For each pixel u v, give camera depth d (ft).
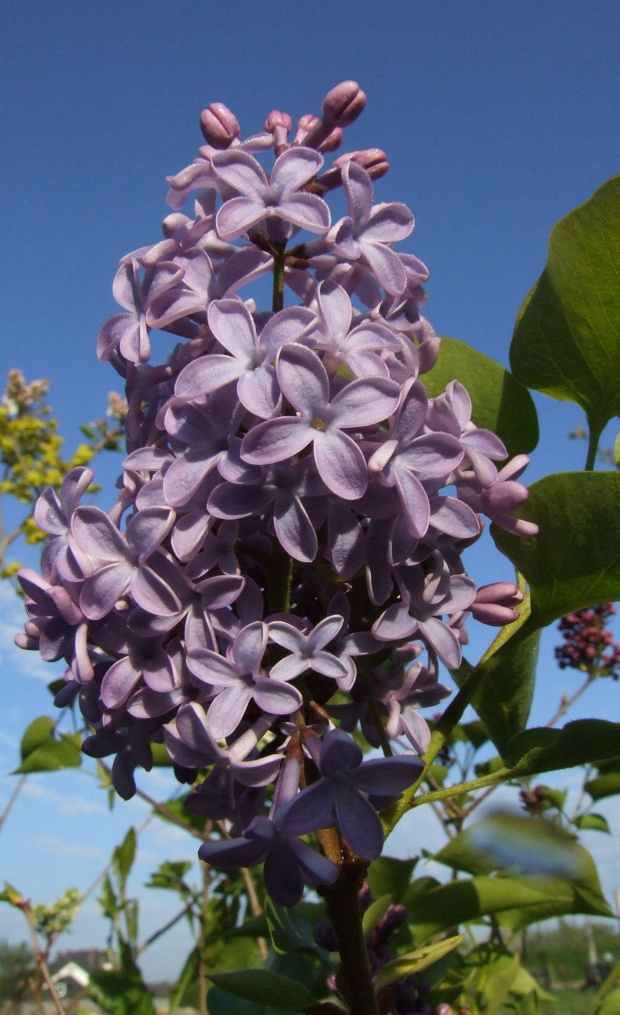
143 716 0.45
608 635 1.60
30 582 0.48
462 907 0.75
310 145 0.57
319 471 0.43
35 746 1.31
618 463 0.74
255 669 0.43
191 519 0.46
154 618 0.45
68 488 0.49
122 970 1.09
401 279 0.50
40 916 1.62
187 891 1.37
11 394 2.78
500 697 0.67
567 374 0.64
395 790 0.40
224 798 0.45
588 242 0.59
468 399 0.52
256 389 0.45
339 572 0.45
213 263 0.52
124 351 0.49
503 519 0.50
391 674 0.54
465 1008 0.97
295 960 0.75
